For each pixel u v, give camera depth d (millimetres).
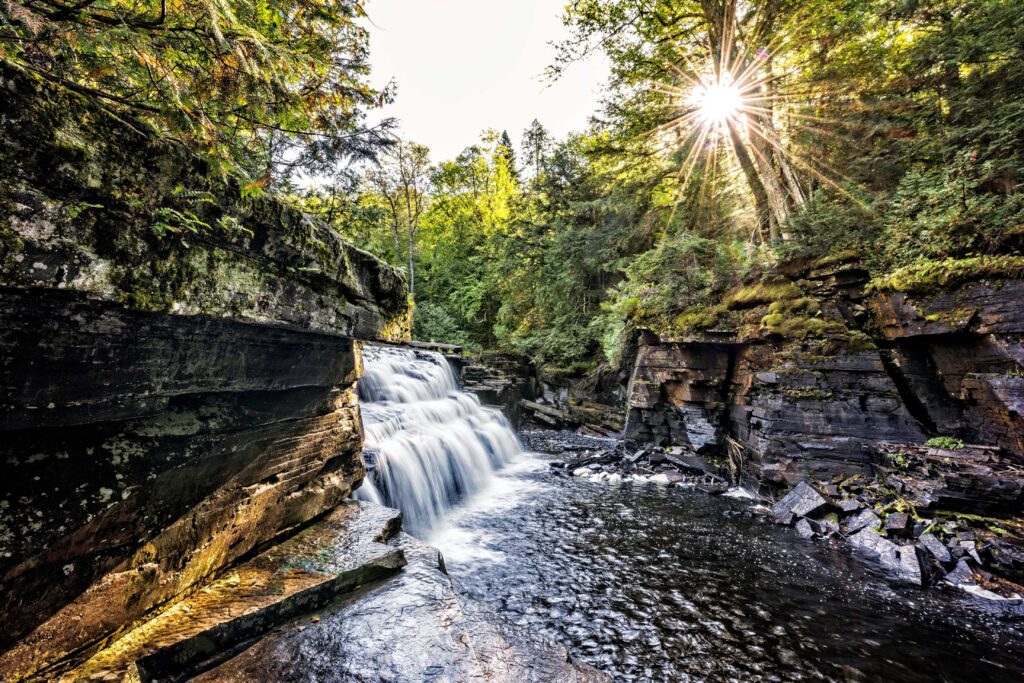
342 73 2787
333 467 5039
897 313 7816
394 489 7246
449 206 32094
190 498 3062
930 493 6477
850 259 8859
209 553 3223
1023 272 6148
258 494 3754
